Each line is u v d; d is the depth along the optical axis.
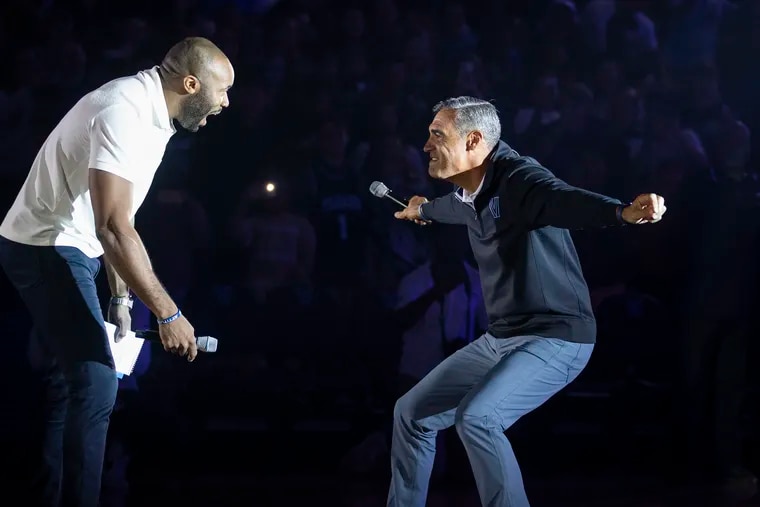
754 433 11.84
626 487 10.25
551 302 6.47
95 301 6.49
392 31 15.66
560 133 14.19
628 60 15.59
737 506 9.46
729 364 10.70
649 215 5.45
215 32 14.98
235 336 12.24
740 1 15.34
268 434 11.66
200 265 12.69
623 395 11.87
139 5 15.42
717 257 10.70
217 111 6.75
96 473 6.30
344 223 12.79
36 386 11.37
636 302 12.19
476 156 6.65
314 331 12.24
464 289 10.95
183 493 9.91
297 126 14.19
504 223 6.45
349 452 11.09
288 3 15.77
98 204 6.07
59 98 14.05
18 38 14.49
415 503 6.91
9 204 13.20
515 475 6.25
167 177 13.32
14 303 11.91
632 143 14.02
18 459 10.70
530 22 16.38
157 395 11.20
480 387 6.35
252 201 12.80
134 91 6.35
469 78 15.03
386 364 12.00
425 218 7.68
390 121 13.68
